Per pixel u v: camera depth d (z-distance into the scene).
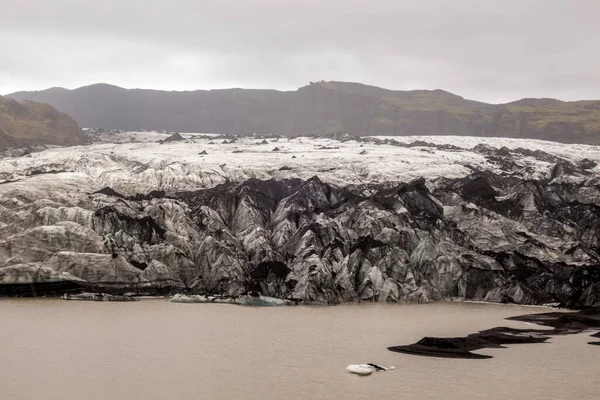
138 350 68.94
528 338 76.69
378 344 73.31
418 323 86.25
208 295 103.94
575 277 105.44
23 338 72.94
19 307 91.69
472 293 108.75
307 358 66.81
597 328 83.94
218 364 64.06
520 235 120.38
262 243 113.00
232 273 106.56
